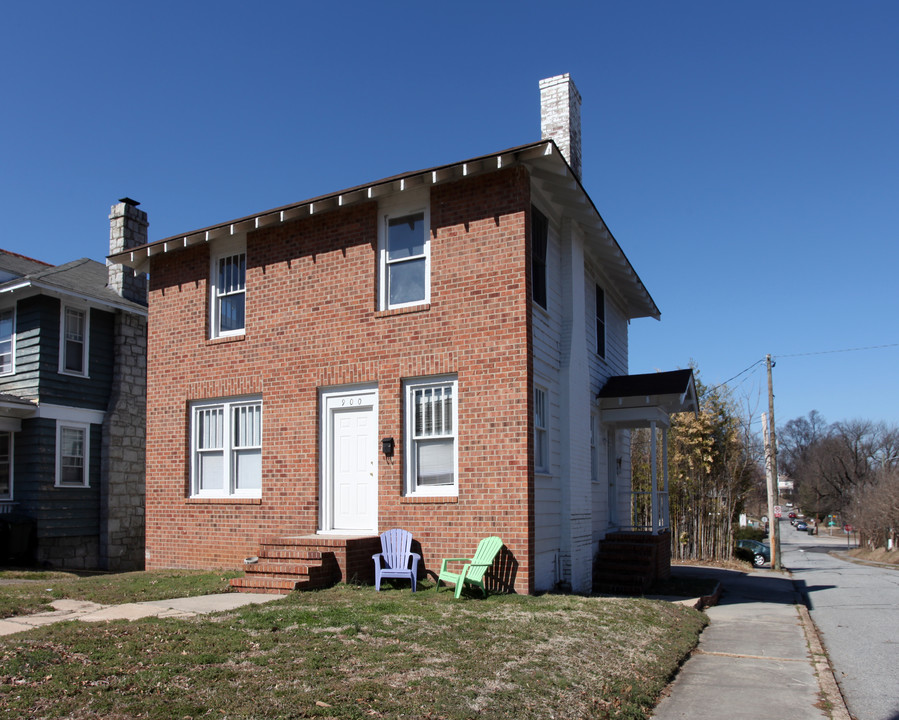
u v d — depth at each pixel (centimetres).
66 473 1898
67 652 675
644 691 726
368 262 1299
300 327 1355
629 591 1465
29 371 1870
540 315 1284
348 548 1144
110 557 1934
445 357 1205
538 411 1285
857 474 9238
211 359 1456
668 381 1688
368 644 733
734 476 2909
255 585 1072
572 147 1641
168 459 1486
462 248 1213
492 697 616
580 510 1405
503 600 1033
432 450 1219
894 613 1445
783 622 1245
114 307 2000
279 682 605
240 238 1471
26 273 2089
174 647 696
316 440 1314
